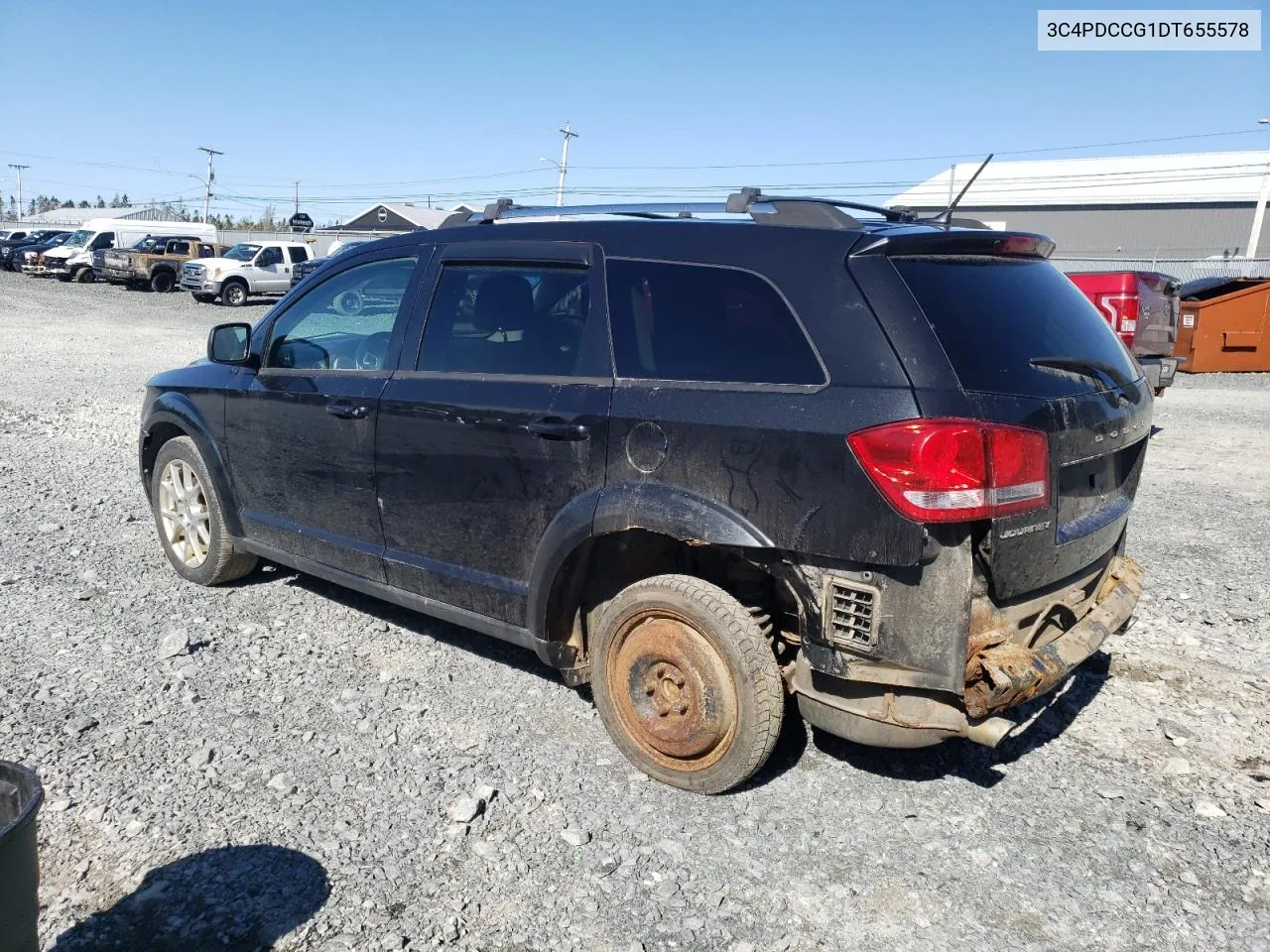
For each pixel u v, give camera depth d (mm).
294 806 3477
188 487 5680
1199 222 55938
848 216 3523
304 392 4766
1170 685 4523
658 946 2846
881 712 3215
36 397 12898
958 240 3365
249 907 2963
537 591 3873
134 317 25875
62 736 3939
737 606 3438
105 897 3004
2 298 29453
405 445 4309
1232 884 3133
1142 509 7656
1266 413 12523
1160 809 3541
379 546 4562
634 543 3867
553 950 2824
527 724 4102
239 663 4641
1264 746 3992
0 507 7293
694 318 3576
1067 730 4109
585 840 3305
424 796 3555
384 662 4680
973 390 3090
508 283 4133
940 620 3070
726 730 3451
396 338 4477
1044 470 3168
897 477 3025
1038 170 59875
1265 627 5195
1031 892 3090
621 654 3748
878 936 2896
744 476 3311
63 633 4965
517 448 3893
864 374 3164
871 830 3395
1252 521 7285
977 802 3572
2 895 2109
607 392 3676
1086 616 3650
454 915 2947
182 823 3371
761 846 3299
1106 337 3887
